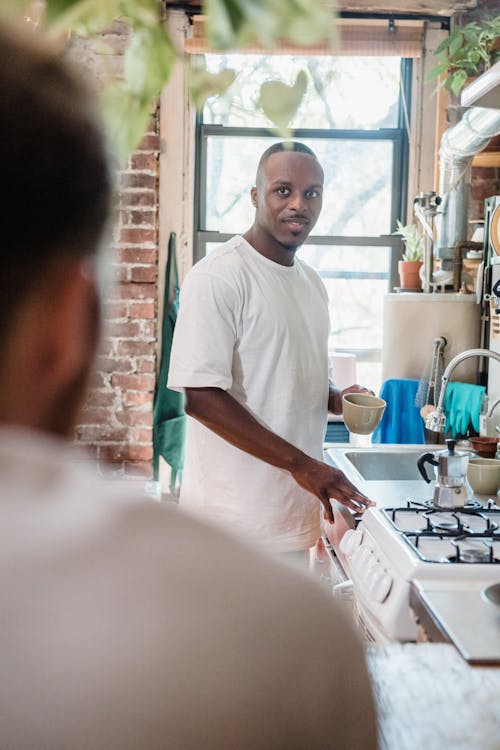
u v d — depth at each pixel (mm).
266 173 1950
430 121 3686
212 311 1843
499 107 2193
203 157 3717
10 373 301
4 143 279
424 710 748
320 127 3744
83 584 265
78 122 298
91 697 248
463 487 1821
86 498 298
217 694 258
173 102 3582
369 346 3844
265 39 350
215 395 1826
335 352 3844
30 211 285
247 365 1914
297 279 2006
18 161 281
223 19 348
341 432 3641
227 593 276
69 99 299
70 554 271
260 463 1899
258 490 1900
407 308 3150
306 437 1979
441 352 3129
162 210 3641
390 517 1746
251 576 285
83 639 255
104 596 264
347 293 3830
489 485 1994
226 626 268
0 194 280
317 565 2320
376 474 2453
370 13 3584
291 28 349
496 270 2791
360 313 3840
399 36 3576
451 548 1552
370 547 1659
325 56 3283
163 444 3502
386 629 1429
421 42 3604
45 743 244
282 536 1924
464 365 3150
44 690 247
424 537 1610
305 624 280
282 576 292
